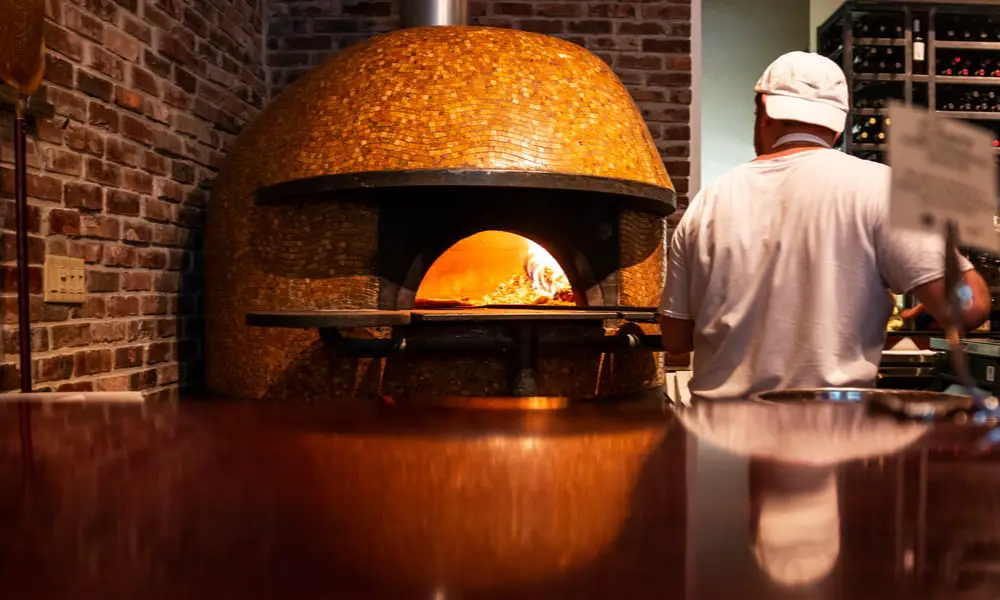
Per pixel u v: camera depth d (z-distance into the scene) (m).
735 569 0.29
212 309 3.15
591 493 0.41
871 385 1.47
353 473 0.45
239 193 3.02
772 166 1.58
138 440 0.57
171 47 2.98
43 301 2.26
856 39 4.52
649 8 4.02
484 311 2.54
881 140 4.62
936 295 1.40
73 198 2.39
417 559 0.30
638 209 3.18
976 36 4.64
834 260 1.47
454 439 0.56
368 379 2.89
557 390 2.98
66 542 0.32
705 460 0.49
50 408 0.77
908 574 0.28
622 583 0.28
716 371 1.60
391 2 3.95
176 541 0.32
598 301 3.05
